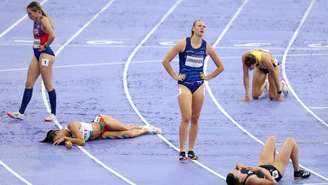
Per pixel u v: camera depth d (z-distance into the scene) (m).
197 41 38.19
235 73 53.97
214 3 71.56
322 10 70.62
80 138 40.72
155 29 63.72
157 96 48.94
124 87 50.41
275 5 71.56
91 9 68.31
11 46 58.44
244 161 39.19
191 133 39.16
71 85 50.47
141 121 44.62
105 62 55.34
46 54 43.41
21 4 68.94
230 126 44.22
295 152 36.66
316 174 37.72
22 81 51.00
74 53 57.19
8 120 44.09
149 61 55.84
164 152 40.28
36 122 43.91
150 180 36.62
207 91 50.28
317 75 53.91
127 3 70.44
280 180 36.69
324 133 43.59
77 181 36.34
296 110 47.25
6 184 35.88
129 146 40.94
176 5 70.44
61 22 64.50
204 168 38.25
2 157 39.06
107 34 62.12
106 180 36.53
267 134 43.16
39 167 37.97
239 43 60.81
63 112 45.59
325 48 60.25
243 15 68.19
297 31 64.44
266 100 48.97
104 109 46.31
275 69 48.31
